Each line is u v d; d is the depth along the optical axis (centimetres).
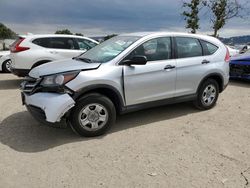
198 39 574
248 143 428
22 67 801
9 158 370
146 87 484
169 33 531
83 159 370
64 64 456
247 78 912
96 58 482
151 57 495
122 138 441
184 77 537
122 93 457
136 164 358
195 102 588
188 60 543
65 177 326
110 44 520
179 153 390
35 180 319
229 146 416
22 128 479
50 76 409
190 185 312
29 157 373
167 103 525
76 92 408
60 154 383
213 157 380
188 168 349
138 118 542
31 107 420
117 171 340
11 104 630
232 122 525
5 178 322
